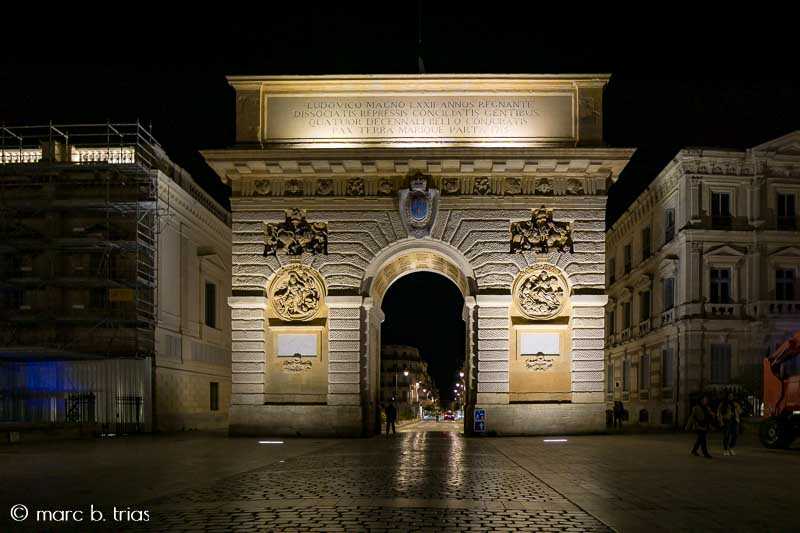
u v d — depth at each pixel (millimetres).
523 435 35469
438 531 11344
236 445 30719
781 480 17859
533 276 36594
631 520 12320
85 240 40000
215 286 52812
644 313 56406
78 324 40719
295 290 36906
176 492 15625
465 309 38500
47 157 42344
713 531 11461
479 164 36281
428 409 177000
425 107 37188
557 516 12656
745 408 43656
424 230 36531
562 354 36344
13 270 41531
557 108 37125
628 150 35844
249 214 37219
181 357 45406
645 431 43750
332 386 36188
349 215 37062
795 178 46812
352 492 15477
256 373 36531
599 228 36594
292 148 36906
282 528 11562
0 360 40562
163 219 43062
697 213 46469
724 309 46094
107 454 25828
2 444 30844
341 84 37219
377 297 40375
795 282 46500
